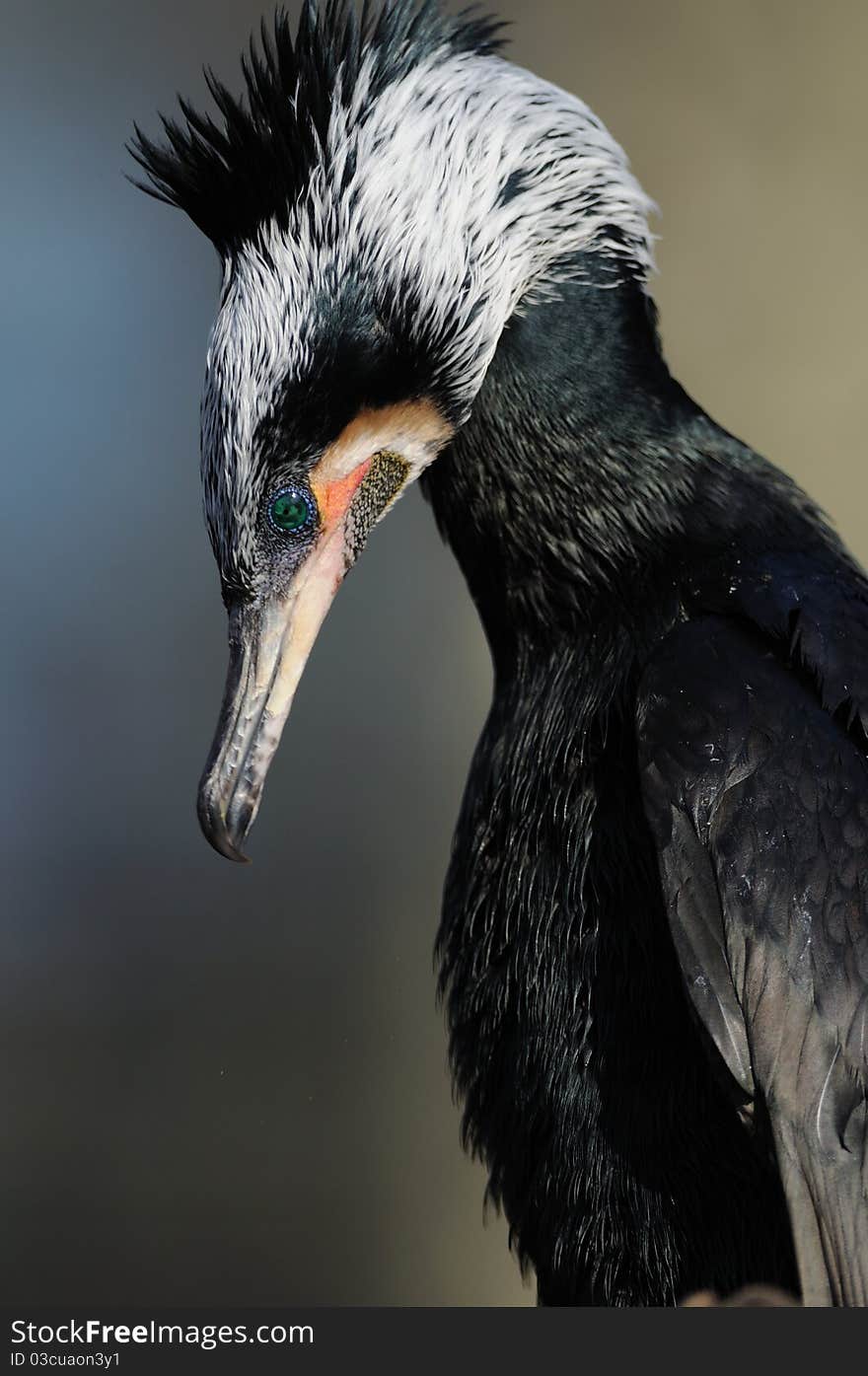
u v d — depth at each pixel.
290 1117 6.42
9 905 6.96
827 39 6.01
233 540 5.54
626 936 5.52
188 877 6.86
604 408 5.55
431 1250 6.25
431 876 6.41
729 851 5.49
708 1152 5.51
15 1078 6.63
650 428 5.55
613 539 5.55
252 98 5.54
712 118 6.02
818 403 6.02
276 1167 6.36
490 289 5.54
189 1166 6.39
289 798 6.46
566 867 5.53
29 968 6.77
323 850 6.47
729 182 6.02
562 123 5.55
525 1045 5.54
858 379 6.02
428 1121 6.37
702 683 5.51
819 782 5.49
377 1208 6.31
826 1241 5.47
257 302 5.54
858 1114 5.47
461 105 5.54
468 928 5.55
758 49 6.01
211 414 5.54
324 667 6.44
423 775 6.42
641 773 5.50
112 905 6.86
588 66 6.02
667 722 5.50
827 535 5.56
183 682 7.29
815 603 5.52
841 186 6.02
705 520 5.54
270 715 5.55
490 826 5.55
